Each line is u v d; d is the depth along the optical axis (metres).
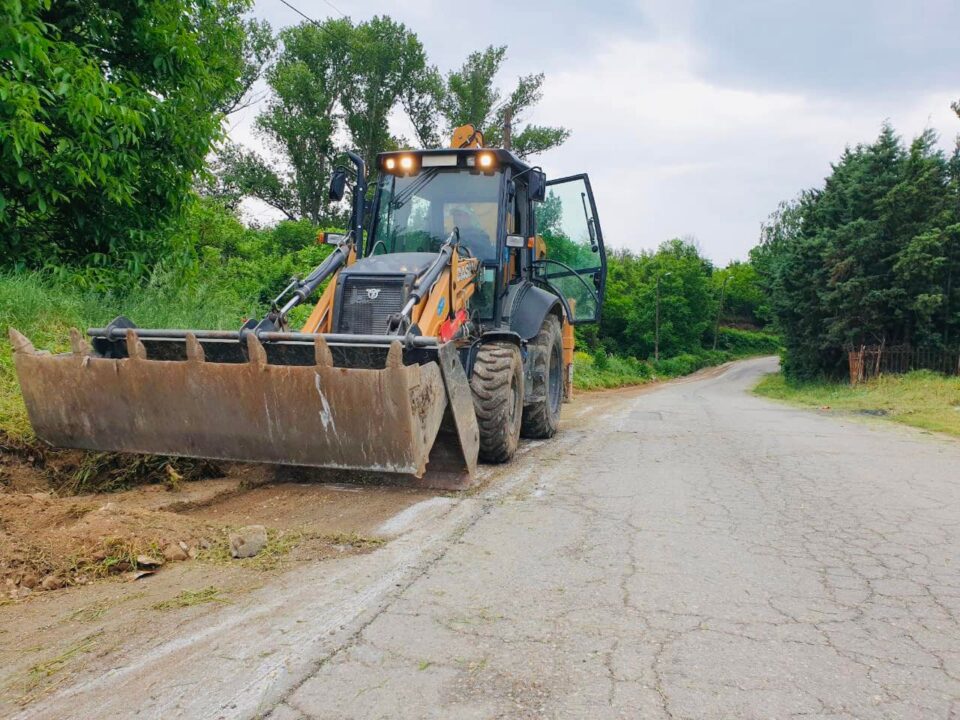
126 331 4.43
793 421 11.00
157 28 7.93
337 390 4.11
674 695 2.26
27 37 6.14
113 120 7.28
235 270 13.57
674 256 74.38
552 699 2.23
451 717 2.12
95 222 7.85
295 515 4.37
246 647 2.56
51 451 4.88
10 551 3.27
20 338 4.58
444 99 42.12
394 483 5.21
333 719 2.10
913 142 24.14
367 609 2.91
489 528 4.13
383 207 7.02
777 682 2.36
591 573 3.39
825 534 4.12
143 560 3.36
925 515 4.60
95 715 2.12
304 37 38.84
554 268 8.74
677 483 5.48
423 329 5.05
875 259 24.95
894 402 15.78
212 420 4.36
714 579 3.34
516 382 6.39
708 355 65.44
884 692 2.30
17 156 6.24
